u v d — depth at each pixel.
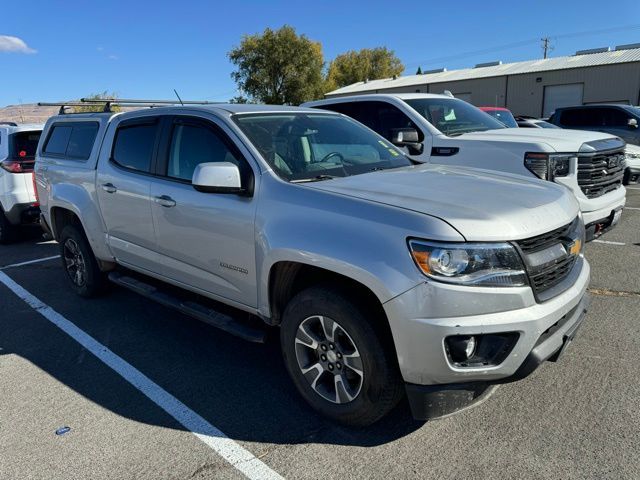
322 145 3.82
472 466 2.62
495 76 40.47
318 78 44.84
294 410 3.21
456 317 2.41
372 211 2.69
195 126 3.79
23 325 4.71
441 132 6.39
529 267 2.54
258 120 3.72
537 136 5.84
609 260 6.04
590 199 5.33
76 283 5.41
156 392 3.48
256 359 3.94
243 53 43.88
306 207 2.94
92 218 4.76
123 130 4.51
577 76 36.56
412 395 2.57
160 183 3.93
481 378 2.51
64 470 2.71
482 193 2.93
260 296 3.25
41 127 8.03
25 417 3.22
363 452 2.77
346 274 2.64
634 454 2.65
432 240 2.44
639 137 12.84
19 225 8.02
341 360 2.88
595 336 4.04
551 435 2.84
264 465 2.70
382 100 6.88
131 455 2.82
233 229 3.31
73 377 3.72
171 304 4.01
